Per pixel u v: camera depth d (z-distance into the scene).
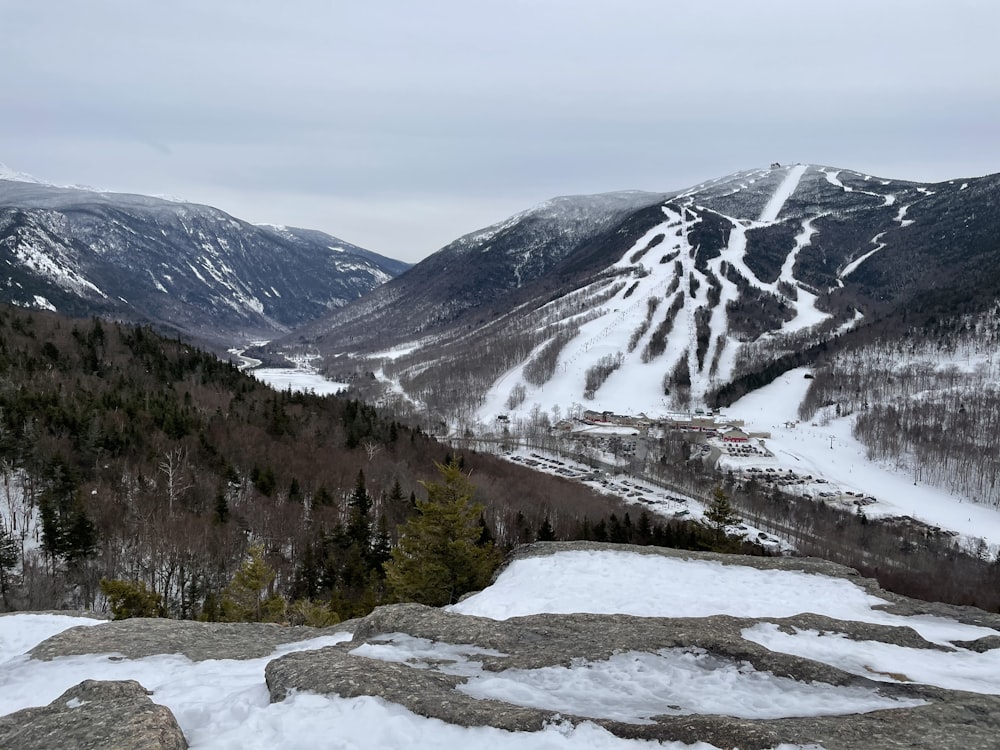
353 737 10.56
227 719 12.02
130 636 19.84
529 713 11.39
